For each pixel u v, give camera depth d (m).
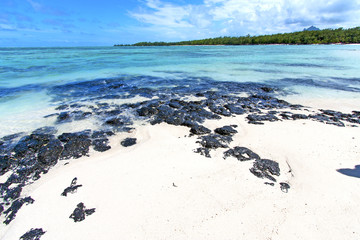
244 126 7.14
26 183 4.52
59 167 5.04
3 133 6.84
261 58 30.56
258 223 3.32
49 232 3.28
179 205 3.70
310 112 8.62
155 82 15.09
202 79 16.11
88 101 10.44
